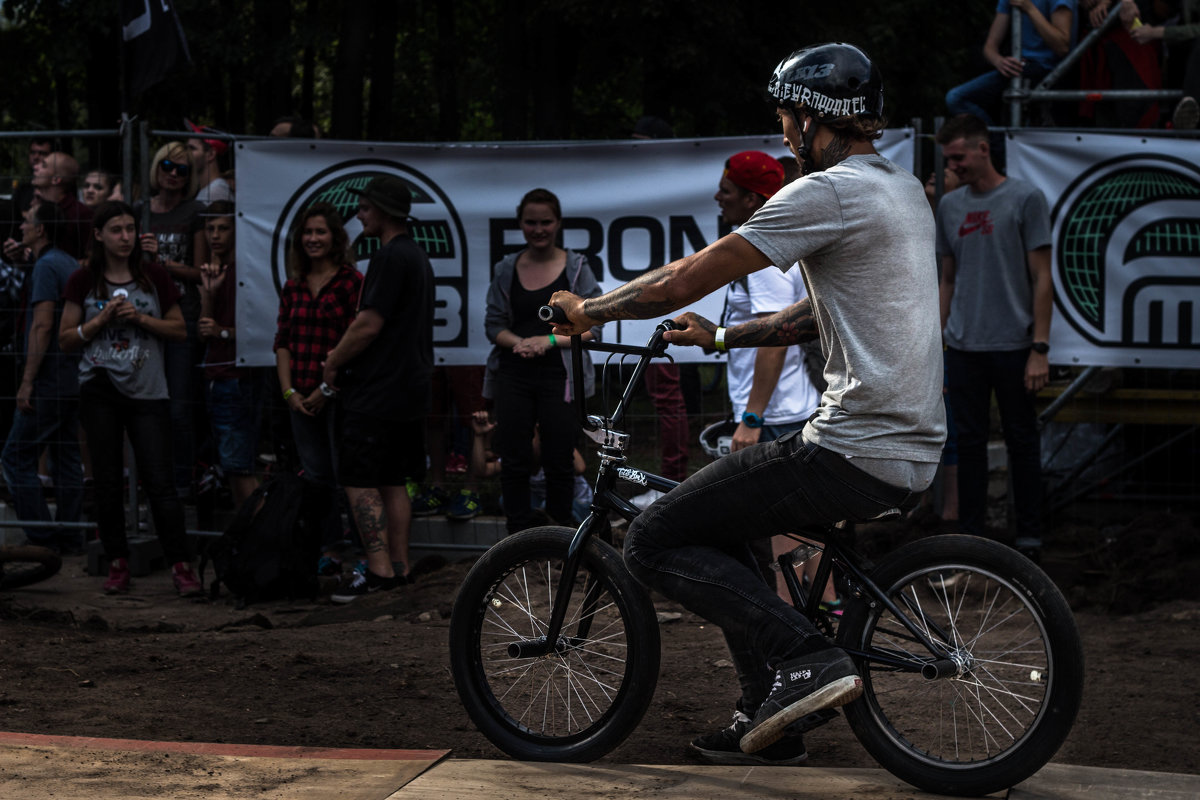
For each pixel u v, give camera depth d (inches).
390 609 241.0
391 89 736.3
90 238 271.6
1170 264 261.9
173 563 265.9
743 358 195.3
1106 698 176.1
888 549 262.4
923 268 119.4
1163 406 298.2
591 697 143.9
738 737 142.7
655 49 653.3
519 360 245.3
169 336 264.2
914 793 126.7
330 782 127.6
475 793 125.3
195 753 137.0
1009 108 298.0
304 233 261.0
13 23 730.8
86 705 167.6
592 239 276.1
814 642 121.3
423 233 279.9
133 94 289.7
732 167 178.5
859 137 122.1
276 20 703.1
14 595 264.8
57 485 303.1
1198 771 146.6
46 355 293.6
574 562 140.0
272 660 195.3
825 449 119.0
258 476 317.1
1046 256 241.9
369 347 249.4
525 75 718.5
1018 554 125.1
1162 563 247.1
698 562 127.3
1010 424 249.1
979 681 135.0
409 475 260.7
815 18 713.6
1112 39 289.9
